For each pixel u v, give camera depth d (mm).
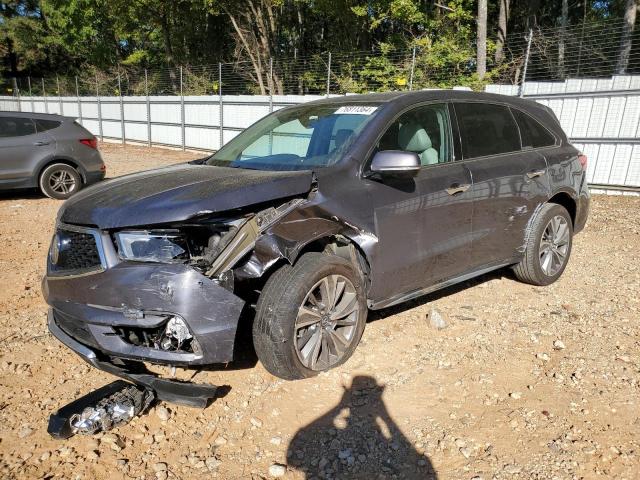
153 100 21875
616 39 11461
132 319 2867
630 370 3496
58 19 34531
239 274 3018
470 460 2686
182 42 31125
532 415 3027
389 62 15156
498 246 4504
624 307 4570
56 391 3291
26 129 9570
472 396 3229
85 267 3057
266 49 23375
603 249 6512
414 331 4059
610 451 2719
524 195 4609
